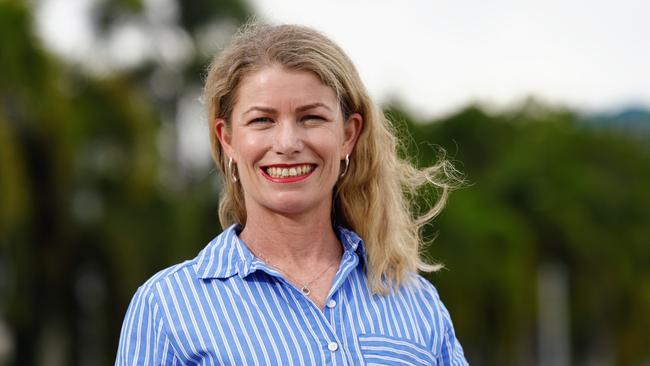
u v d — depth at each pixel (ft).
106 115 66.59
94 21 77.00
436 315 11.17
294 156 10.33
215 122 10.91
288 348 10.00
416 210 12.53
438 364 11.13
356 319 10.50
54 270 65.98
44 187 63.93
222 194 11.75
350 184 11.33
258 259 10.44
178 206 69.72
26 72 61.21
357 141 11.28
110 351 68.39
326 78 10.43
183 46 83.05
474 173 110.11
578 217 105.50
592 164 117.50
